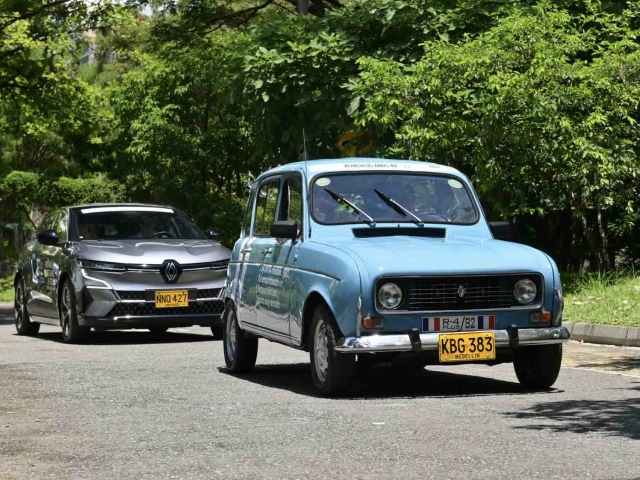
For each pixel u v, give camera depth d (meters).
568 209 24.56
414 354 9.66
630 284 17.75
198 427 8.30
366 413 8.88
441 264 9.80
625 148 20.02
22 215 53.31
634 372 11.73
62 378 11.61
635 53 19.78
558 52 19.70
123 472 6.70
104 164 50.38
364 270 9.66
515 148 19.70
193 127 42.06
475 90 20.45
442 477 6.39
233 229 40.72
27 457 7.23
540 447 7.27
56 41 35.00
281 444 7.53
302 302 10.34
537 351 10.19
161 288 16.05
